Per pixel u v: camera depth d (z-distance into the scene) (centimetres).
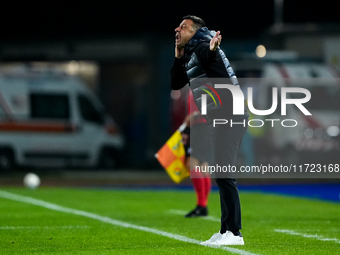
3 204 4328
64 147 8150
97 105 8506
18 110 7912
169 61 9750
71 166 8344
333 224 3347
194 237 2803
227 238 2545
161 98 9750
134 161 10194
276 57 7462
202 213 3616
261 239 2747
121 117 10306
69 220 3456
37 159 8000
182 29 2561
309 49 8012
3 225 3241
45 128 8050
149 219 3519
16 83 7950
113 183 6825
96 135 8450
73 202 4509
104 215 3712
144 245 2570
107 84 10331
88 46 9869
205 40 2528
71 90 8256
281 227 3203
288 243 2636
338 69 7588
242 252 2380
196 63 2525
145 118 10175
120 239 2744
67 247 2538
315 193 5562
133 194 5238
